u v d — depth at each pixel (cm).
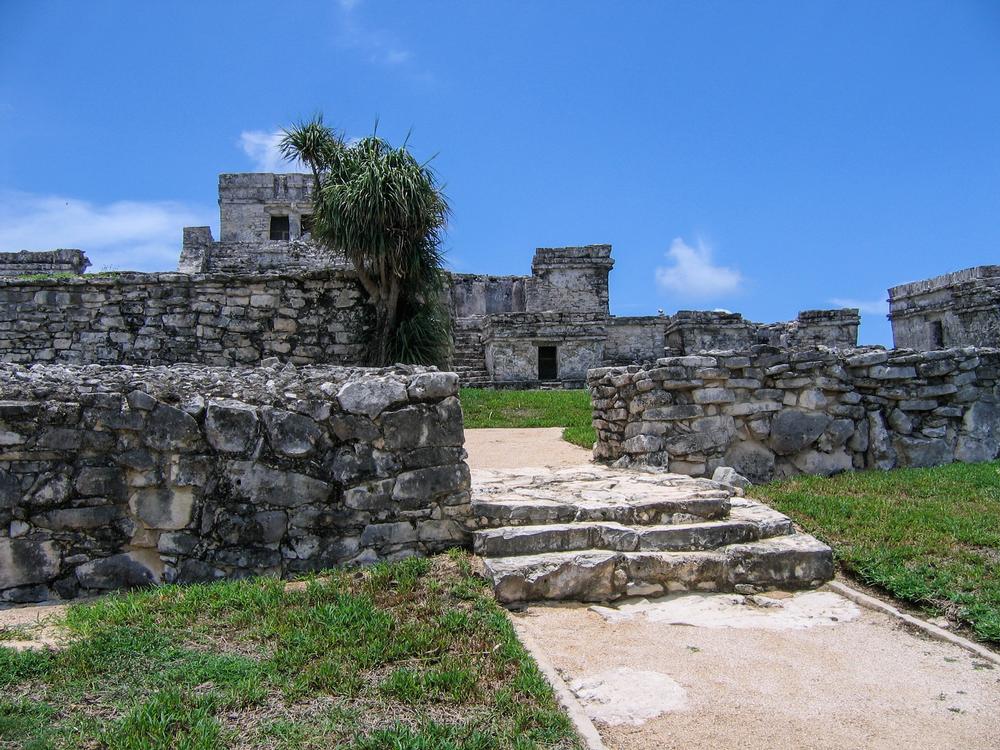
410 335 1289
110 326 1250
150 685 386
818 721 383
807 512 698
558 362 2297
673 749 356
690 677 427
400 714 369
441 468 590
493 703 383
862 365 887
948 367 900
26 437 520
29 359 1238
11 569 510
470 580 529
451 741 342
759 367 863
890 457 880
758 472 853
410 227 1288
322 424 570
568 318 2288
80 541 525
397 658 423
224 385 577
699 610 530
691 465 843
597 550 570
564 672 429
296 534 555
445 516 588
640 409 872
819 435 866
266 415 559
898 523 657
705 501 632
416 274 1310
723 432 848
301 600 488
